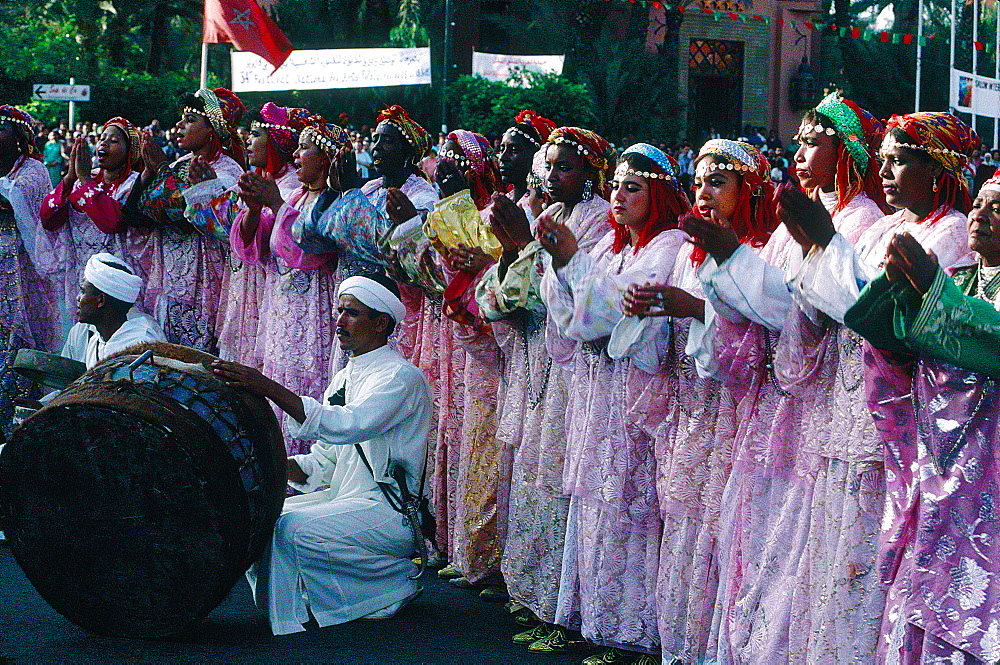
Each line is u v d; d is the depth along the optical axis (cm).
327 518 468
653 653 420
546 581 458
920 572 315
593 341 419
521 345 480
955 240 340
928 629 311
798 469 356
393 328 492
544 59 2189
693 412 396
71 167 684
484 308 464
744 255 355
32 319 709
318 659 433
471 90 2194
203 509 421
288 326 602
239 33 1348
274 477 441
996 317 302
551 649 446
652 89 2523
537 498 461
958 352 304
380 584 485
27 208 696
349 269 574
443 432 546
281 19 2630
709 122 2825
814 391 352
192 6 3050
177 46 3089
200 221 626
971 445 312
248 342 645
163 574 430
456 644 455
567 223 475
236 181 656
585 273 407
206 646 444
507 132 551
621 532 418
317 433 456
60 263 695
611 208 431
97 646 441
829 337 348
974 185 355
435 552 572
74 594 439
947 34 3003
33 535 436
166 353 443
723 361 372
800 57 2833
